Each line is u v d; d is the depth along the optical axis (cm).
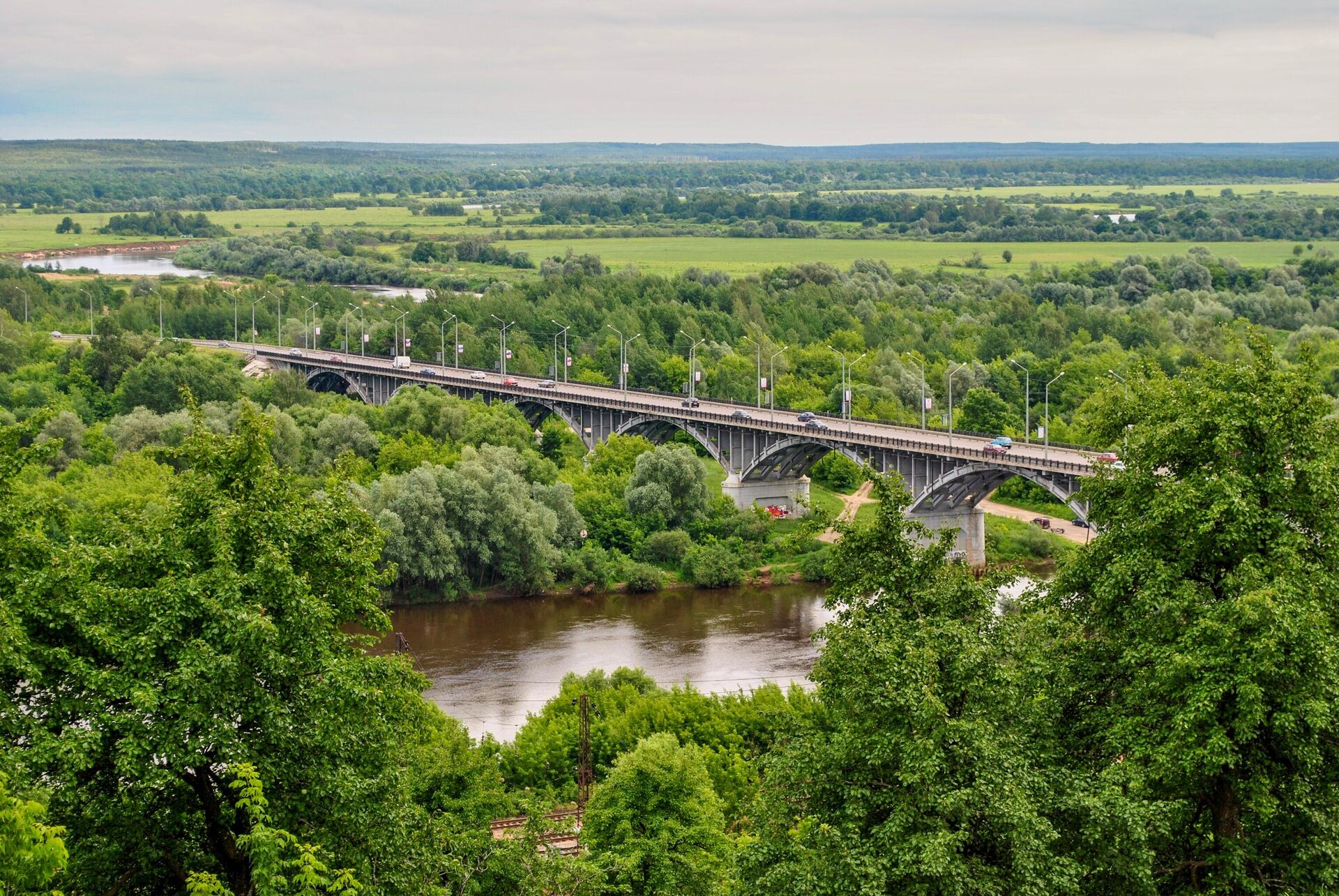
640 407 18875
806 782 4153
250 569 4278
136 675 3956
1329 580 4256
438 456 16838
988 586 4531
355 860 4044
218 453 4512
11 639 3738
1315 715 3944
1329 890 4022
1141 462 4653
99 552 4238
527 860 4897
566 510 15350
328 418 17700
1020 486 17875
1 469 4269
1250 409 4456
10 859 3014
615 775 5988
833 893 3784
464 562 14325
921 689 3925
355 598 4578
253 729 4094
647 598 14250
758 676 10994
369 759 4291
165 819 4062
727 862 5681
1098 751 4472
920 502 14875
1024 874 3697
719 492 17562
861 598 4472
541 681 10919
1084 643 4681
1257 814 4212
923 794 3869
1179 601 4241
